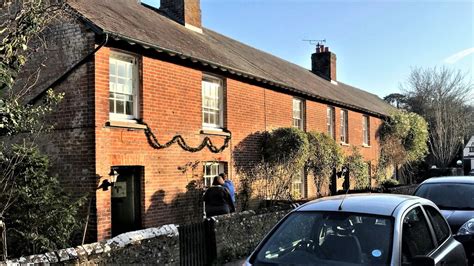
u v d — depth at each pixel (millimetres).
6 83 6484
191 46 13031
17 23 6941
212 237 8297
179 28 15047
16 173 8547
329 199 5344
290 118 17344
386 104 34094
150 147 10906
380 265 4168
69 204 8750
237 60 15391
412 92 47688
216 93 13664
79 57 9789
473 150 40844
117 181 10406
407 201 5086
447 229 5672
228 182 11852
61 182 9820
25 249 8164
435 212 5617
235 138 14102
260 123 15430
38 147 10094
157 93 11188
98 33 9438
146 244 6531
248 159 14656
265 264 4531
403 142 28266
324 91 20906
